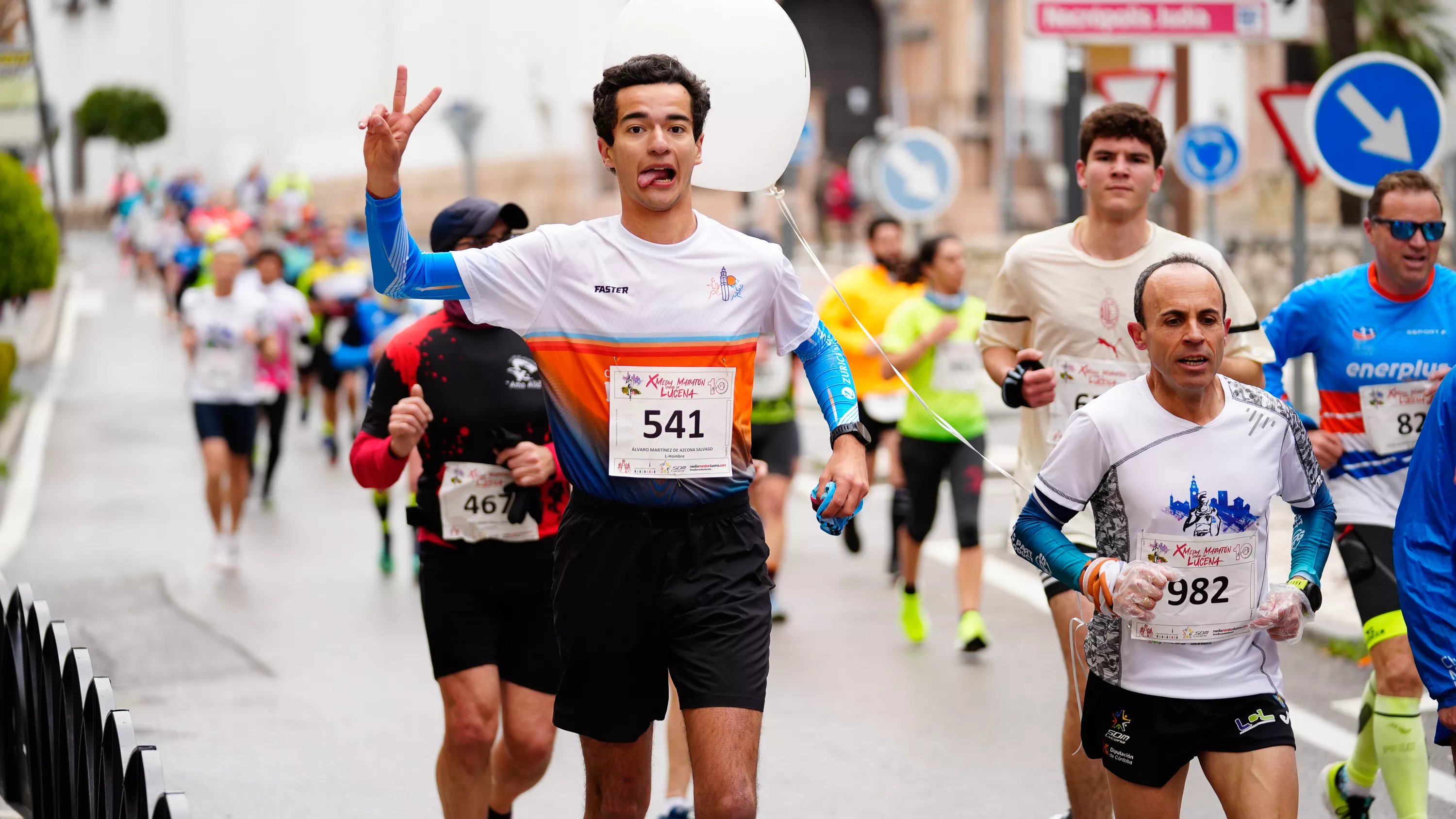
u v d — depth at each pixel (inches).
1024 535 296.2
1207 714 287.6
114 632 649.0
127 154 3966.5
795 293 293.0
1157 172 361.7
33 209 1416.1
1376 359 383.6
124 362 1774.1
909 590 629.9
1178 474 285.9
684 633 288.4
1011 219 2130.9
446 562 360.8
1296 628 285.3
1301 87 693.9
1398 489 384.8
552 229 287.1
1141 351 365.4
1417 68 601.6
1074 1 793.6
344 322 1119.6
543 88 2866.6
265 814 434.3
